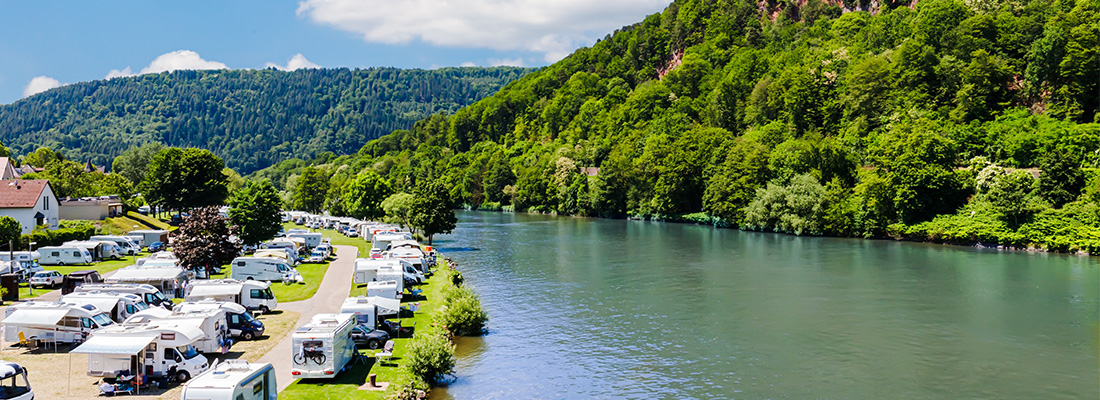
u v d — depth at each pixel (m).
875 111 194.00
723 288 87.44
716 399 48.16
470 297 66.69
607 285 90.12
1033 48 173.88
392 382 44.62
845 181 166.38
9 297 68.62
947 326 67.19
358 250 125.25
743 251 125.62
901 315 71.88
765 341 62.47
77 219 141.62
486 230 178.38
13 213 112.00
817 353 58.81
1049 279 91.44
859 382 51.66
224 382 34.88
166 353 42.91
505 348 59.84
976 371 54.00
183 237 79.56
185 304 53.19
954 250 123.75
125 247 107.88
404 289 77.81
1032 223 123.56
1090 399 48.12
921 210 142.25
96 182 194.50
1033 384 51.16
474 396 47.53
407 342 55.31
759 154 178.75
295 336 44.34
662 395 48.78
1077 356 57.50
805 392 49.59
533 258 117.81
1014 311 73.06
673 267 105.88
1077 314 71.44
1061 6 194.25
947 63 186.00
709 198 190.00
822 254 119.94
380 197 186.50
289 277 84.06
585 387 50.06
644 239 150.62
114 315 55.53
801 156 170.38
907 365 55.56
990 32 194.00
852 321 69.62
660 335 64.56
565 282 92.56
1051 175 129.38
